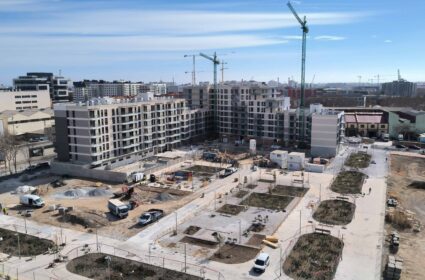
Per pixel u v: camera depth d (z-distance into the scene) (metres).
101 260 71.25
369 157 159.88
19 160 164.12
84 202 105.69
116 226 88.00
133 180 124.50
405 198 108.81
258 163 148.62
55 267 69.00
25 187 115.38
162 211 95.19
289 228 85.69
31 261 71.62
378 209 97.56
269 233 82.94
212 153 160.50
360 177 128.75
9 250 76.19
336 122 159.00
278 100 190.25
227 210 97.81
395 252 74.56
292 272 66.31
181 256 72.81
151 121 164.25
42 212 97.88
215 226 87.38
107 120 140.75
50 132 190.62
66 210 96.25
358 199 105.88
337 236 81.00
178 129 183.50
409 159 156.62
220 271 67.00
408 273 66.62
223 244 77.81
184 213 95.94
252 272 66.56
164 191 115.00
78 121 135.88
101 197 110.31
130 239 80.69
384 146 182.88
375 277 64.38
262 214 94.69
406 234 83.38
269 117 189.62
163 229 85.88
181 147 185.12
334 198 106.44
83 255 73.50
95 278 65.25
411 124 197.75
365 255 72.44
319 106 178.25
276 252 73.94
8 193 114.31
